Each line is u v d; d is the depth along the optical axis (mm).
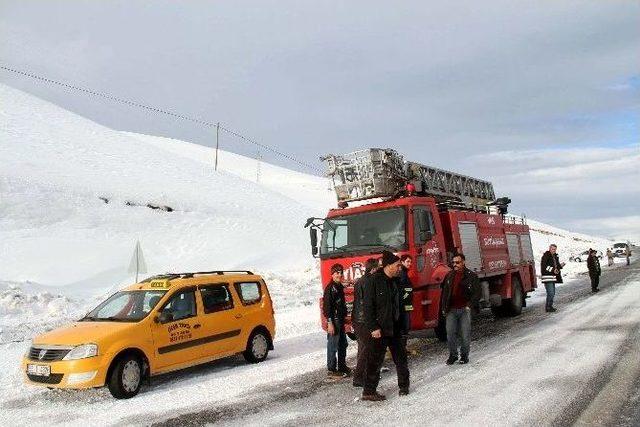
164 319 8891
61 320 16469
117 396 8109
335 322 8891
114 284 27750
